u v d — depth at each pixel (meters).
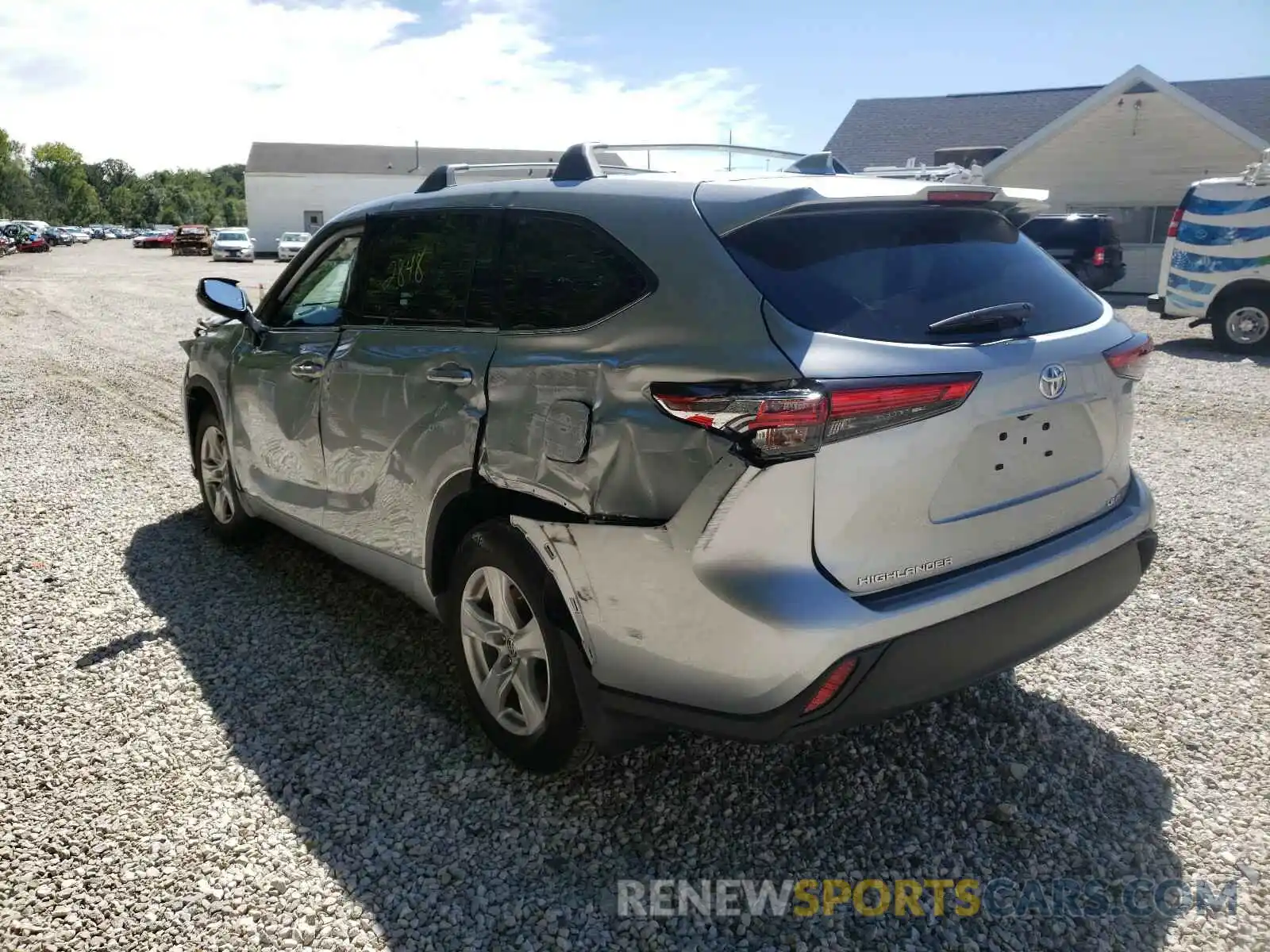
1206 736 3.31
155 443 7.68
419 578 3.52
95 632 4.20
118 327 16.30
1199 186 12.53
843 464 2.42
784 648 2.41
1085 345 2.90
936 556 2.62
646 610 2.62
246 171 62.81
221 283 4.47
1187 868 2.69
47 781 3.12
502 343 3.10
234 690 3.71
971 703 3.54
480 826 2.91
